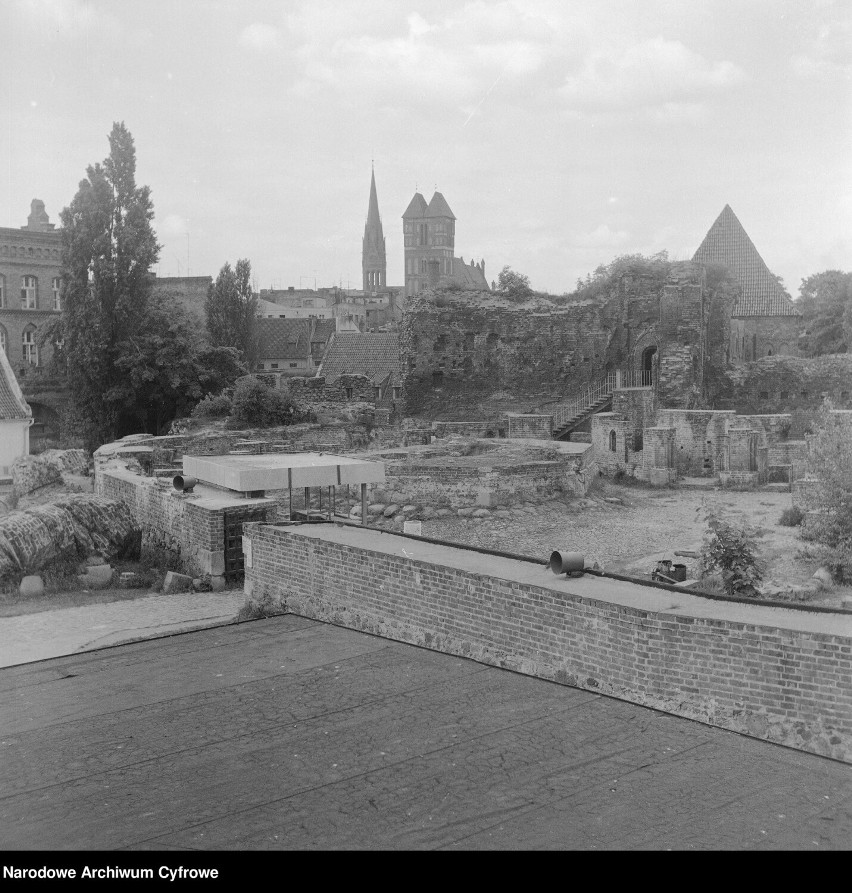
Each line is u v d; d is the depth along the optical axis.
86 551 18.25
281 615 13.88
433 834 6.98
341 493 26.08
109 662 11.72
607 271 46.88
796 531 21.23
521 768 7.98
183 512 18.16
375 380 67.94
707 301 46.44
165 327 50.56
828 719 8.08
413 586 11.86
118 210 48.81
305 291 164.88
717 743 8.31
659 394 42.12
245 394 41.28
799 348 62.09
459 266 169.62
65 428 50.94
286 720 9.29
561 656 10.03
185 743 8.81
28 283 61.09
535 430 39.47
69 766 8.34
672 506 27.91
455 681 10.18
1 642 12.86
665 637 9.06
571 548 21.42
